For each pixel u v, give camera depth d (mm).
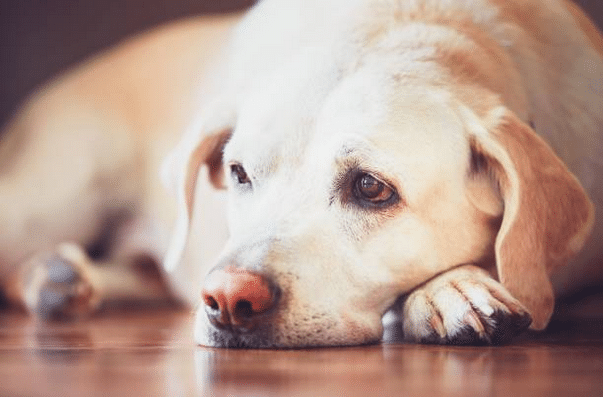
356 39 2584
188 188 2836
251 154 2434
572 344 2268
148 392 1525
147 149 4066
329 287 2258
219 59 3822
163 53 4195
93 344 2434
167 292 4250
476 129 2375
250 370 1802
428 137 2342
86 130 4133
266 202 2363
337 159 2309
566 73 2816
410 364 1876
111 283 4082
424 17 2693
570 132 2773
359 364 1881
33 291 3619
